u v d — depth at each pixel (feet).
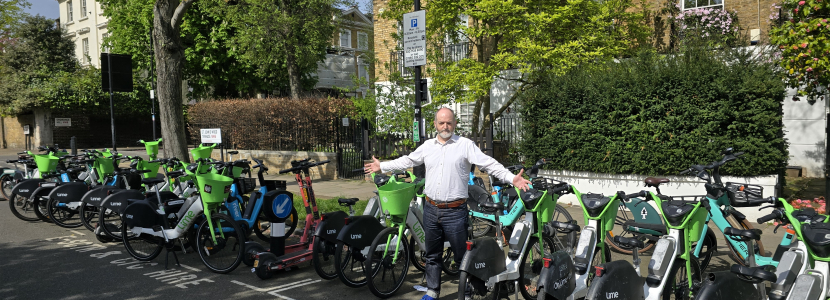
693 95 25.86
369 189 37.93
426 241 14.71
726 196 16.92
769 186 24.91
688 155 26.03
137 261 20.62
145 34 81.41
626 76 27.81
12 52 101.35
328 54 100.89
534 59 34.68
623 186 28.37
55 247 22.95
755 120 24.77
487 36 42.93
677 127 26.32
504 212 20.24
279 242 19.39
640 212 19.34
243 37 66.54
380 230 17.26
